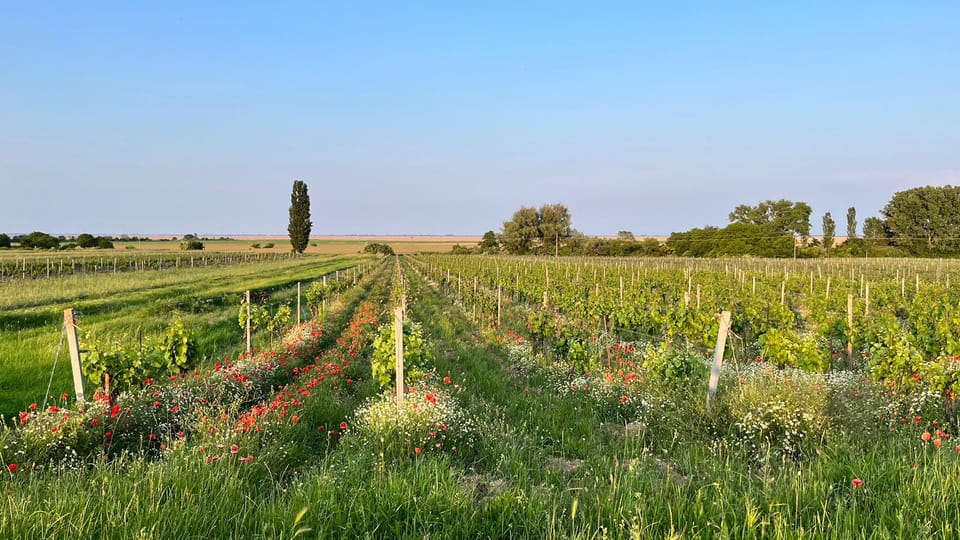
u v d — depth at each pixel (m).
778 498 3.91
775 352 9.66
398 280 34.97
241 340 14.27
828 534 3.41
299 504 3.96
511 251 95.25
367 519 3.86
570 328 13.71
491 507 4.04
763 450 5.33
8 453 5.26
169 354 9.30
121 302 19.53
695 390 7.40
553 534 3.50
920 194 73.00
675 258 74.69
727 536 3.38
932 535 3.38
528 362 11.18
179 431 6.45
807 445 5.47
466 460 5.80
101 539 3.41
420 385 7.91
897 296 21.02
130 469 4.77
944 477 4.08
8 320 14.95
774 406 5.79
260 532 3.71
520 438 6.15
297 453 5.85
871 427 5.95
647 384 8.20
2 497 3.95
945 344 11.48
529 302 25.61
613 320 16.20
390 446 5.54
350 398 8.38
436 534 3.67
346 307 21.72
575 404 7.99
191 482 4.32
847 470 4.59
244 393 8.35
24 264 34.91
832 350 11.61
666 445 5.98
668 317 14.30
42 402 8.02
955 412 6.79
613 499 4.02
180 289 25.22
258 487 4.77
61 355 10.73
